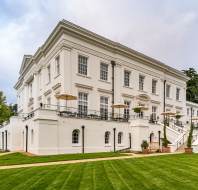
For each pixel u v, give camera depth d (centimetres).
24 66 5041
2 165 1688
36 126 2503
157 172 1230
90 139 2831
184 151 2908
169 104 4738
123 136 3209
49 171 1285
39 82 4100
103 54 3556
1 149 3931
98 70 3466
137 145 3188
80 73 3262
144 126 3272
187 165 1518
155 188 879
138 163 1612
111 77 3634
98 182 984
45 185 946
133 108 3619
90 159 2012
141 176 1115
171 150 3050
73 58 3184
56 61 3381
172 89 4891
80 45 3272
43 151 2444
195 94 7588
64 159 2002
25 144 3011
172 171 1266
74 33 3198
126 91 3834
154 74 4441
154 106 4391
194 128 4144
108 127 3045
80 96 3231
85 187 902
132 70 3994
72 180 1028
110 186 912
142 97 4084
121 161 1750
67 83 3077
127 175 1142
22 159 2034
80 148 2720
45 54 3806
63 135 2609
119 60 3772
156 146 3127
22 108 5366
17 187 927
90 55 3384
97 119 2933
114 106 3356
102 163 1630
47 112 2522
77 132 2753
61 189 877
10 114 5522
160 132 3688
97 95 3403
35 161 1884
